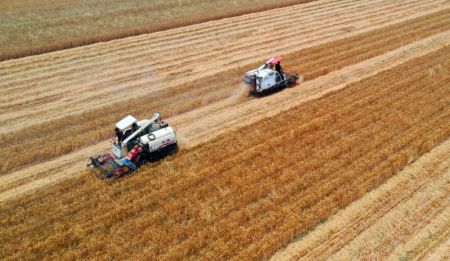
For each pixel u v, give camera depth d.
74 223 14.97
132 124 18.34
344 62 28.80
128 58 31.31
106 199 16.09
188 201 15.70
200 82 26.69
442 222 14.45
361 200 15.61
